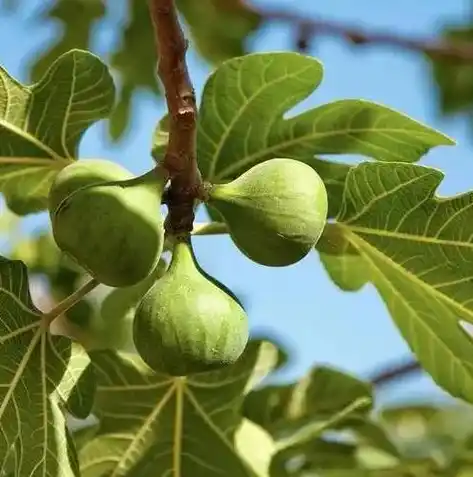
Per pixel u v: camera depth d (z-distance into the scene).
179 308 0.62
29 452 0.67
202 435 0.75
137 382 0.75
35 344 0.68
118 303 0.79
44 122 0.72
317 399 0.83
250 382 0.76
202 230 0.69
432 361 0.74
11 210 0.75
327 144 0.72
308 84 0.71
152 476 0.75
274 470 0.76
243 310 0.64
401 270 0.71
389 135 0.71
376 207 0.69
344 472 0.89
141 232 0.61
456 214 0.68
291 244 0.64
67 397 0.68
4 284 0.67
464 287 0.70
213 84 0.71
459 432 1.15
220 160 0.72
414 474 0.90
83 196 0.61
